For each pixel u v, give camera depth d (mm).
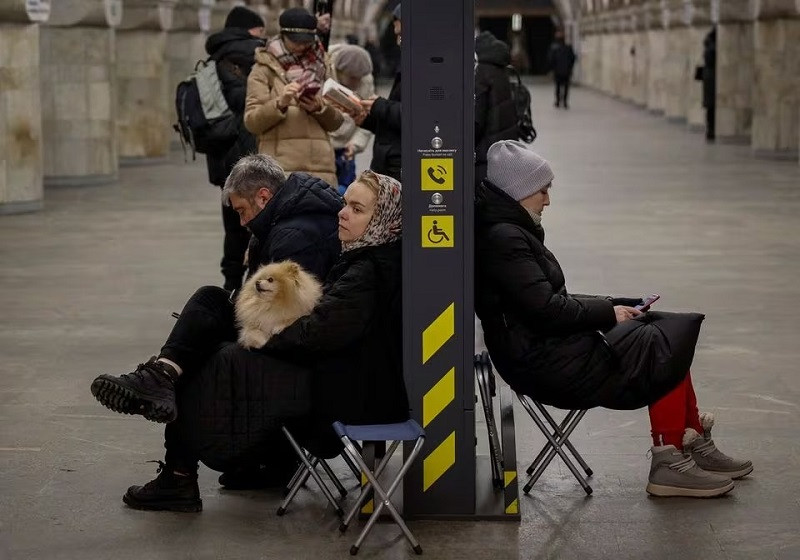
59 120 34281
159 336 16438
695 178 35344
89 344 16000
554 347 10039
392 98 13773
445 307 9750
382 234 9883
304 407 9898
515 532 9750
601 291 19156
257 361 9961
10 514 10172
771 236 24594
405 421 9875
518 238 9977
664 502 10391
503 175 10125
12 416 12883
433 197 9641
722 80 47312
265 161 11156
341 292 9789
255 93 15047
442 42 9516
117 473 11172
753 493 10578
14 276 20672
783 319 17203
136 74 40156
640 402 10172
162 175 37219
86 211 28953
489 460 11195
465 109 9570
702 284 19688
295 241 10922
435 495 9953
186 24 45938
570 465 10594
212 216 28031
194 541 9625
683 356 10086
